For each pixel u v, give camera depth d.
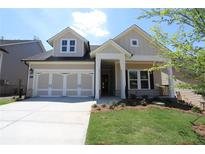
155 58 14.99
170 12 4.30
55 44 16.47
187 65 4.36
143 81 16.09
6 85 21.25
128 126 6.29
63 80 15.04
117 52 13.65
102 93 17.98
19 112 8.52
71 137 5.21
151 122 6.91
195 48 4.12
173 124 6.90
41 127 6.14
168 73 13.66
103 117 7.53
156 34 4.97
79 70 15.10
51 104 10.87
